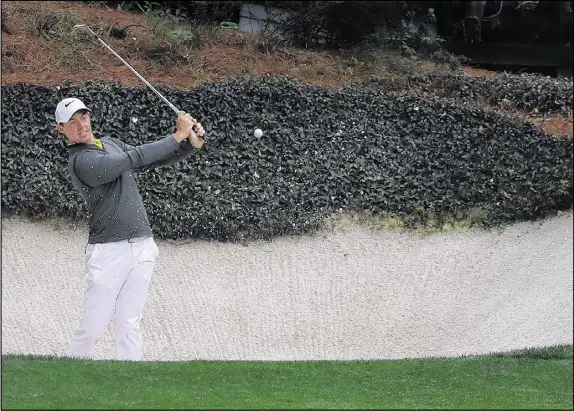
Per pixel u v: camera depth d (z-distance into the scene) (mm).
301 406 15805
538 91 44812
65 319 29312
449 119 40844
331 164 38031
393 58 44406
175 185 35625
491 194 38594
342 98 40094
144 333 29578
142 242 20484
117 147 21031
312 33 46094
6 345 27594
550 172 39656
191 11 46656
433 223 37000
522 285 34031
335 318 31547
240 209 35406
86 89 36906
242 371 19109
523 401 18891
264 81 39688
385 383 19531
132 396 15797
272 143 38094
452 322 31844
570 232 37312
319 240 35438
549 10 52688
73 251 32531
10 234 32656
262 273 33406
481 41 51469
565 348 28000
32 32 40969
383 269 34375
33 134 35406
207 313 30922
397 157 39156
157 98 37688
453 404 17609
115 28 42438
